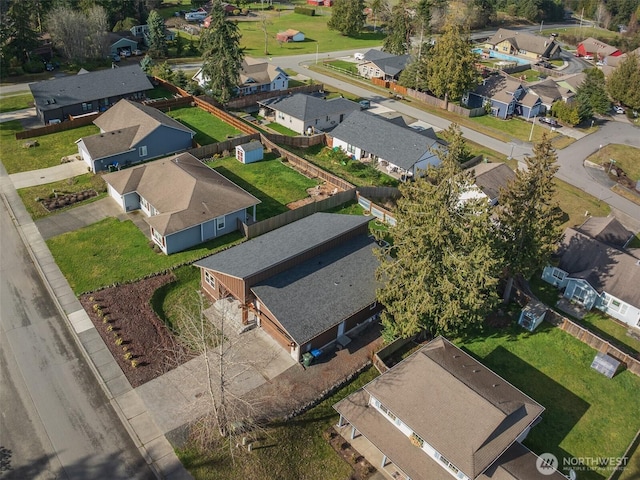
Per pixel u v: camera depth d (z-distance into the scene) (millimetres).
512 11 158875
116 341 33781
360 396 30188
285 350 34250
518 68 107375
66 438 27969
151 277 39719
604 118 83875
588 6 169500
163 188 46094
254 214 47438
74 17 84625
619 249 43781
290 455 27875
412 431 27094
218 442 28031
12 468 26359
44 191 50031
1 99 72062
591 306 41500
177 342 34125
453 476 25781
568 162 67250
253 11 148625
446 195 31719
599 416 31938
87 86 69062
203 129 65812
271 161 59219
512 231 37125
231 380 29875
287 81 85188
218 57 70062
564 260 43906
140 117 58344
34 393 30375
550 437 30250
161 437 28234
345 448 28562
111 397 30312
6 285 38406
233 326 35750
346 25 125500
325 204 50094
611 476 28000
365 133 63000
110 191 49469
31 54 83750
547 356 36094
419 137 60281
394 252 43750
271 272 35156
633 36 137625
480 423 26328
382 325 37344
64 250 42156
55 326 35125
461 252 32594
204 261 37125
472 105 85312
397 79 92062
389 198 55500
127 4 107812
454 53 77625
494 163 58938
